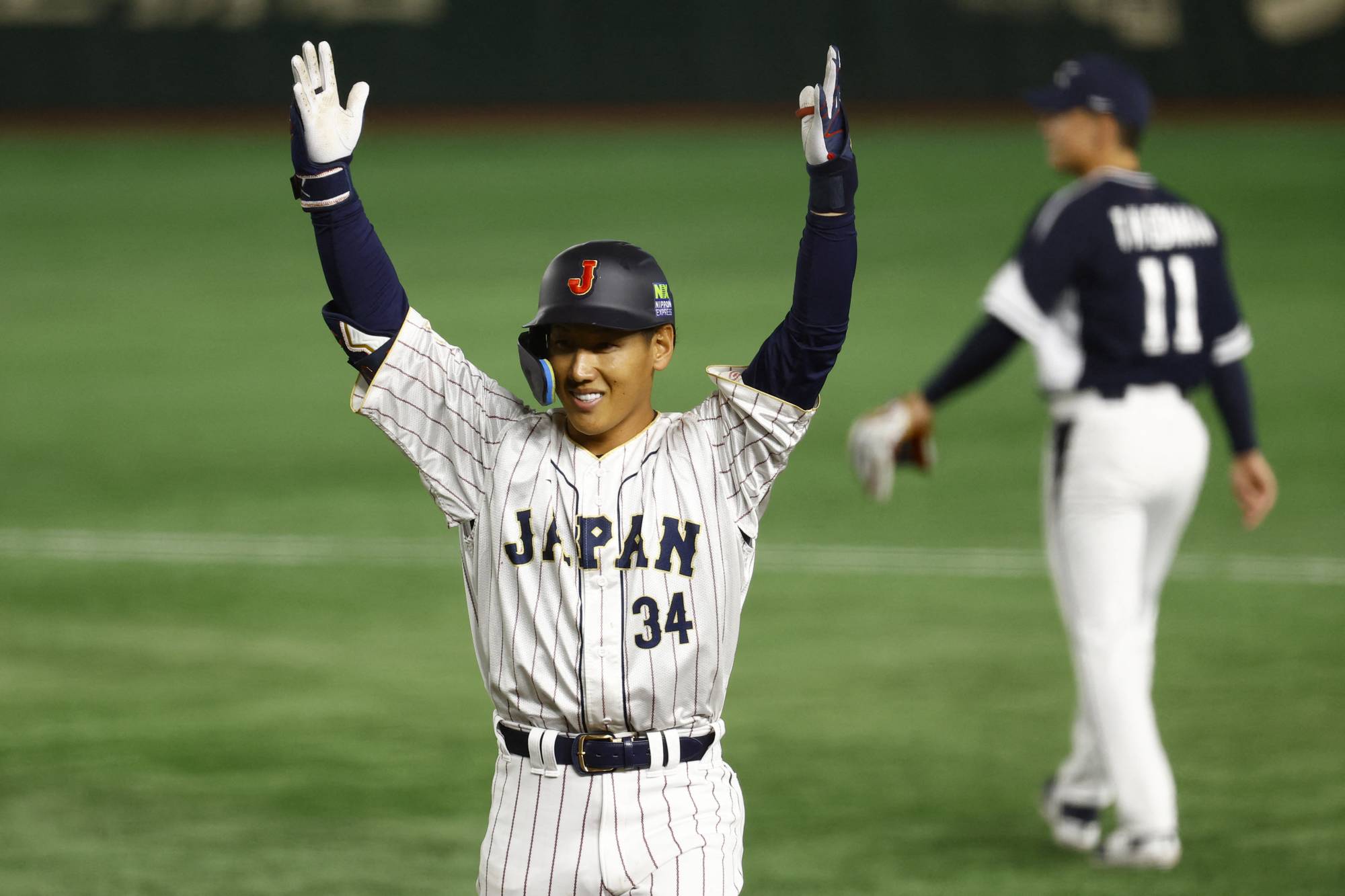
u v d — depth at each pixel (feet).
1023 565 102.58
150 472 128.26
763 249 230.89
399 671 82.94
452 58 351.46
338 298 36.58
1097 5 349.82
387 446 137.39
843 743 72.54
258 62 345.31
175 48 343.87
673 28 351.67
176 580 99.40
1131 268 57.67
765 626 90.43
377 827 62.49
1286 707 76.07
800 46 352.08
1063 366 58.54
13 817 63.36
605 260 35.32
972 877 57.88
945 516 114.73
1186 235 58.95
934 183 284.41
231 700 78.33
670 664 36.04
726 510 36.52
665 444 36.81
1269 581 97.60
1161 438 57.47
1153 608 60.90
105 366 169.99
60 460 132.26
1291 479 122.21
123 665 83.56
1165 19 349.61
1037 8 350.64
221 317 196.24
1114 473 57.36
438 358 36.99
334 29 346.95
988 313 59.52
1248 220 244.83
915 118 353.10
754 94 353.92
